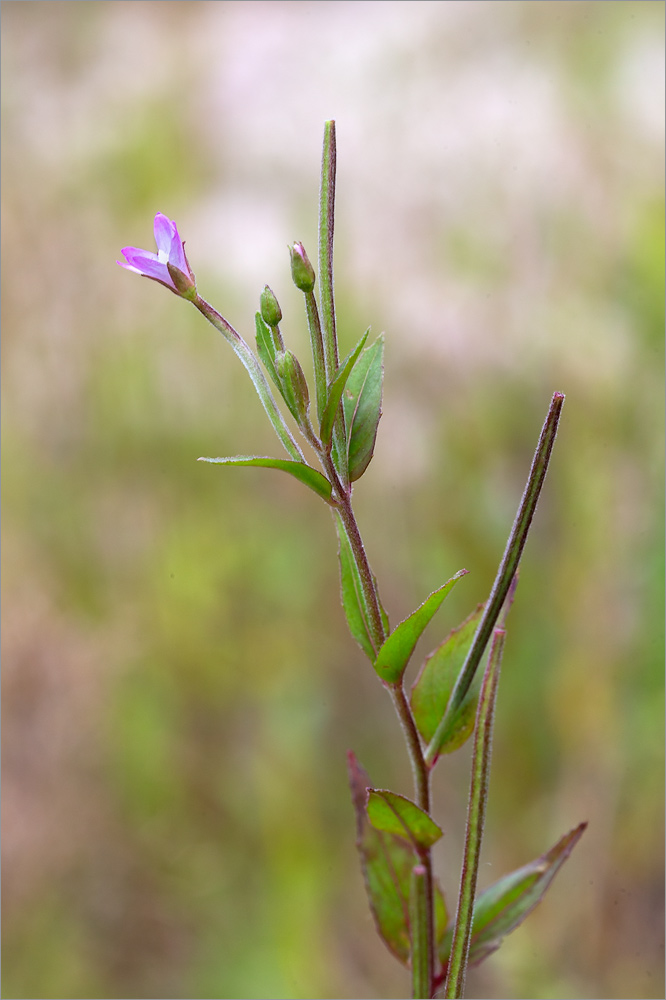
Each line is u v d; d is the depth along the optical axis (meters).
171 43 0.90
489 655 0.37
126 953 0.65
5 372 0.80
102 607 0.74
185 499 0.75
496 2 0.76
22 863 0.68
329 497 0.37
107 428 0.77
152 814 0.67
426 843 0.38
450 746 0.38
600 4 0.74
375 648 0.38
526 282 0.69
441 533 0.66
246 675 0.69
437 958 0.40
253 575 0.71
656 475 0.64
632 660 0.62
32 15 0.93
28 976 0.64
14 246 0.82
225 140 0.82
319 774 0.65
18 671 0.72
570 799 0.61
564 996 0.57
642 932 0.58
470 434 0.66
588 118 0.71
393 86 0.76
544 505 0.66
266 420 0.74
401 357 0.68
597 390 0.65
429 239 0.71
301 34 0.82
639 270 0.67
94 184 0.84
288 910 0.62
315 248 0.74
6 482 0.78
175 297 0.78
